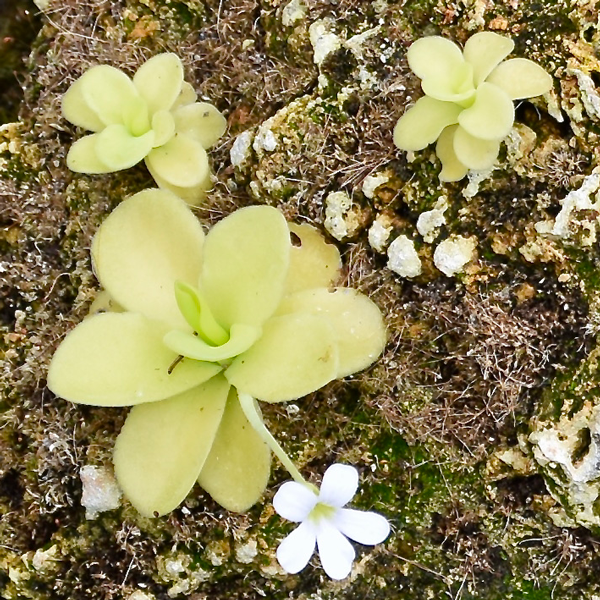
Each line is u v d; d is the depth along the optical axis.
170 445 0.20
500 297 0.21
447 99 0.20
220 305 0.20
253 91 0.24
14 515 0.22
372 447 0.22
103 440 0.22
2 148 0.25
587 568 0.21
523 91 0.21
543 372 0.21
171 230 0.21
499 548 0.21
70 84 0.25
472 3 0.22
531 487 0.21
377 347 0.21
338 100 0.22
